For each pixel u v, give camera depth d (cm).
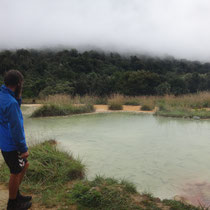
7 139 234
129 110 1518
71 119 1127
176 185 373
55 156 442
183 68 6366
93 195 292
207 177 407
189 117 1175
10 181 244
